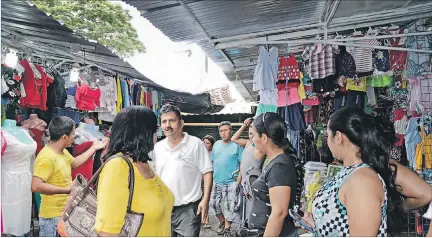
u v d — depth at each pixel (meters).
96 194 1.74
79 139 4.92
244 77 6.95
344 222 1.59
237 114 11.04
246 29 3.86
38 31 3.91
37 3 10.06
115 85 6.12
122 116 1.75
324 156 6.68
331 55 4.21
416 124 4.53
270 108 4.71
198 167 3.38
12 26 3.78
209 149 6.88
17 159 3.50
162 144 3.39
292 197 2.18
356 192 1.53
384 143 1.67
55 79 4.81
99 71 5.80
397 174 1.89
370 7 3.24
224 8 3.23
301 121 5.15
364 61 4.13
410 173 1.92
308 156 6.91
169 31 3.91
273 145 2.31
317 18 3.65
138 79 6.96
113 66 5.64
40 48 4.54
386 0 3.06
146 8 3.24
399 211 1.70
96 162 4.76
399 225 1.70
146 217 1.65
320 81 4.42
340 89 4.84
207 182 3.40
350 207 1.53
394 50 3.98
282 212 2.10
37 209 4.66
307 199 4.90
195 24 3.66
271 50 4.54
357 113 1.70
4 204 3.36
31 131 4.37
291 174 2.17
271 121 2.29
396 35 3.66
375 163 1.62
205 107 9.48
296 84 4.71
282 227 2.20
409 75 3.93
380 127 1.69
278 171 2.15
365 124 1.65
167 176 3.27
